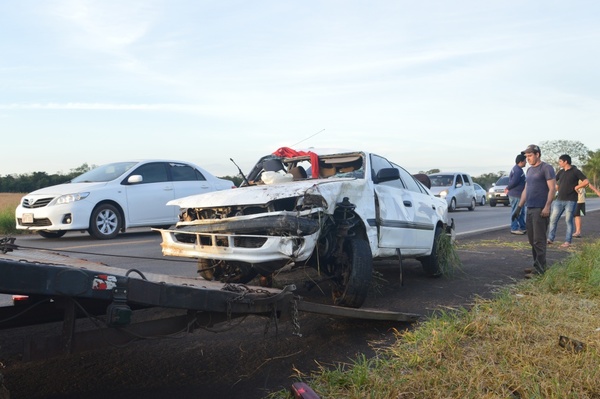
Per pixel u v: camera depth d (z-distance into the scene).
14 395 3.85
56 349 3.32
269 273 5.68
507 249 11.25
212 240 5.48
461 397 3.63
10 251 4.52
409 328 5.45
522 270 8.77
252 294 4.03
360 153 7.01
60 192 12.45
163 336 3.74
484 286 7.56
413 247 7.37
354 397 3.63
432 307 6.34
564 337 4.52
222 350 4.88
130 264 9.11
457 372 3.97
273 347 4.96
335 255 5.74
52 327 4.29
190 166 14.68
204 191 14.53
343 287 5.76
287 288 4.31
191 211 6.07
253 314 4.12
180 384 4.11
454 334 4.73
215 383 4.12
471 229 16.31
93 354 4.71
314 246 5.36
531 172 8.12
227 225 5.45
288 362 4.57
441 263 8.09
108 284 3.16
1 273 2.79
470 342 4.66
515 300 5.95
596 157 72.56
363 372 3.91
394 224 6.78
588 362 4.16
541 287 6.84
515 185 14.23
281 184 6.00
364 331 5.42
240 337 5.25
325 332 5.40
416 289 7.38
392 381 3.85
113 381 4.15
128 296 3.25
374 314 5.07
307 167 7.54
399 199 7.11
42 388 3.99
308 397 3.39
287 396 3.71
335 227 5.73
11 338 3.95
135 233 14.68
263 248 5.20
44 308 4.06
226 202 5.61
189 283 4.12
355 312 4.91
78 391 3.95
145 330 3.68
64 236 13.81
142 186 13.46
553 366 4.11
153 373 4.32
